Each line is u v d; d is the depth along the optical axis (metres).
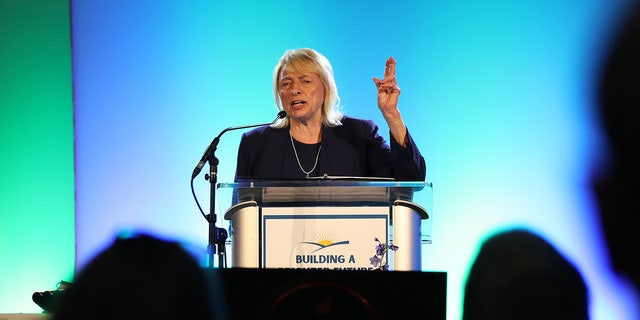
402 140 5.37
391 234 4.52
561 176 8.52
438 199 8.73
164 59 9.02
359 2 8.81
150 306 1.40
